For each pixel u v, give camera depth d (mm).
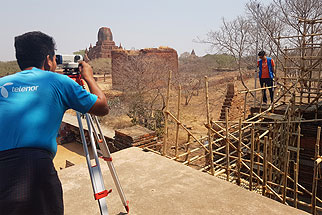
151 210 2852
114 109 22344
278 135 8430
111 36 97375
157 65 27547
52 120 1434
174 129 19469
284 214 2709
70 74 1954
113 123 19688
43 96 1423
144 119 20000
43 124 1389
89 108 1538
